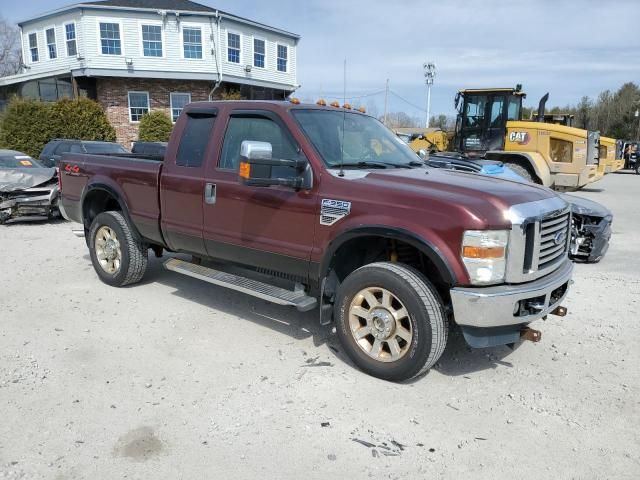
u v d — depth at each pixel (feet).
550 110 209.46
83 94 86.99
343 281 13.46
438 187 12.39
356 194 12.73
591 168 52.39
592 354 14.55
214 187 15.55
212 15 84.43
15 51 161.27
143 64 84.48
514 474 9.41
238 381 12.56
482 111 54.03
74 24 83.61
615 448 10.22
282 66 98.84
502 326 11.94
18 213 32.89
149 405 11.40
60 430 10.41
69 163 20.97
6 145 70.79
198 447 9.99
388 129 17.51
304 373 13.03
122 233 18.76
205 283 20.40
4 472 9.12
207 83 89.71
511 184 13.67
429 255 11.59
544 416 11.34
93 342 14.62
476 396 12.14
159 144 52.39
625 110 209.77
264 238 14.53
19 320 16.17
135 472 9.24
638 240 31.19
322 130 14.53
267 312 17.33
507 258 11.51
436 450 10.07
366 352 12.91
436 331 11.80
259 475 9.24
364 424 10.86
